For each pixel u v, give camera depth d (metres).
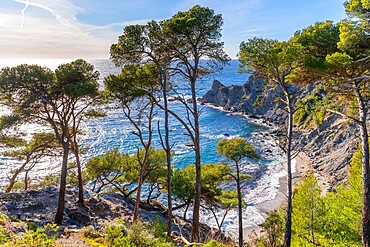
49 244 6.39
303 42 12.41
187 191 22.89
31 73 13.69
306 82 12.97
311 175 15.80
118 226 8.24
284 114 83.31
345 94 13.05
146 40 13.69
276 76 12.94
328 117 54.69
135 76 15.16
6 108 14.58
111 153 25.11
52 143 19.56
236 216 31.47
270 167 47.88
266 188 39.22
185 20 12.86
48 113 14.70
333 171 42.88
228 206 24.81
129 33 13.39
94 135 64.31
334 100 13.40
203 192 22.80
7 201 15.95
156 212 22.03
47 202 17.16
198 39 13.56
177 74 14.94
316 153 51.16
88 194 21.25
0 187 35.53
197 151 14.33
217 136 68.19
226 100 113.81
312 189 15.08
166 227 15.07
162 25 13.71
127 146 56.97
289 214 12.87
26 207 15.83
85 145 56.59
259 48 12.04
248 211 32.50
